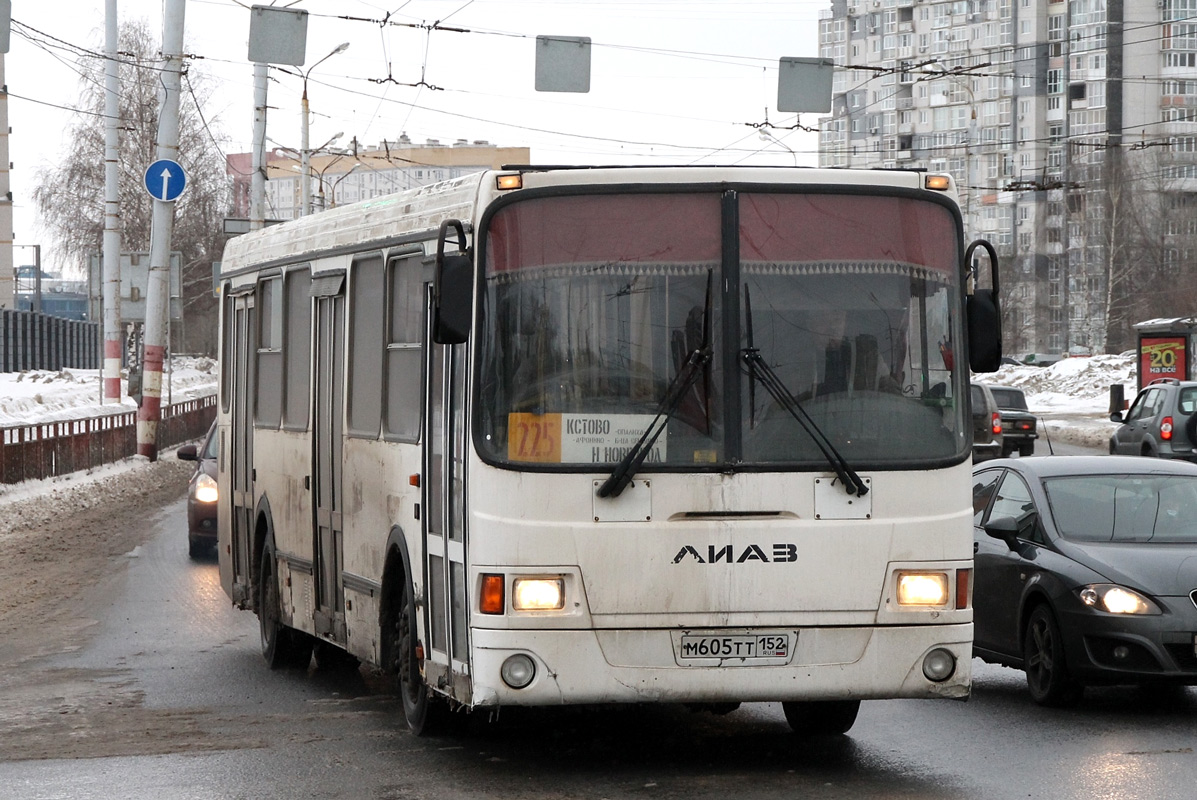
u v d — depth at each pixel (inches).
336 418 554.9
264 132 2241.6
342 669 653.9
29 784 421.4
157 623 792.9
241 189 5246.1
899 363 419.2
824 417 413.4
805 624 408.2
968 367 424.8
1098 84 6432.1
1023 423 2186.3
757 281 414.9
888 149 7175.2
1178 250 5315.0
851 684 409.4
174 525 1332.4
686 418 408.5
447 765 441.1
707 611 404.2
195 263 4468.5
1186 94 6402.6
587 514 402.9
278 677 631.2
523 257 411.5
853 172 423.2
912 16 7076.8
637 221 414.6
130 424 2030.0
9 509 1328.7
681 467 405.1
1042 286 6501.0
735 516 407.2
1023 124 6692.9
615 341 410.3
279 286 638.5
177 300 1948.8
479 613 402.3
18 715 543.8
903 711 536.7
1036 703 550.0
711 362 410.6
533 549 400.8
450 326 400.8
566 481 403.2
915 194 425.4
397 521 483.2
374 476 507.5
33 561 1082.1
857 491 410.0
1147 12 6402.6
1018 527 587.2
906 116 7106.3
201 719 530.3
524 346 408.8
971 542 419.5
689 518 406.3
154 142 4338.1
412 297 475.8
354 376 534.3
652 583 402.6
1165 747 464.1
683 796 398.0
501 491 402.9
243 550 709.3
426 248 461.4
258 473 672.4
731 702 412.8
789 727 501.4
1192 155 6053.2
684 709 538.0
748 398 410.6
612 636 401.7
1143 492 587.8
